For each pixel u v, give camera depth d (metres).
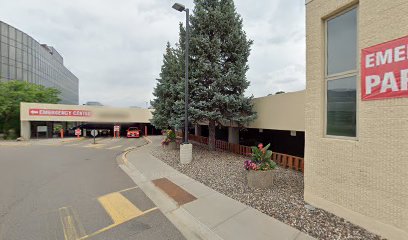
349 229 4.38
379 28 4.16
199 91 12.77
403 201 3.78
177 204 6.04
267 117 12.04
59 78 64.00
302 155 13.54
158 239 4.32
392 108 3.94
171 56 18.44
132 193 7.23
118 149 19.98
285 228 4.50
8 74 38.53
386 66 4.04
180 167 10.71
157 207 6.02
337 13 5.13
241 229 4.54
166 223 5.04
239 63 13.04
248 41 13.75
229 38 13.05
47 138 31.92
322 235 4.18
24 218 5.25
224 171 9.49
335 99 5.20
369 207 4.29
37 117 29.89
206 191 7.02
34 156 15.50
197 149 16.56
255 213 5.25
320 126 5.41
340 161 4.88
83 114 32.38
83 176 9.62
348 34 4.94
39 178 9.23
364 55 4.43
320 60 5.41
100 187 7.91
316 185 5.49
